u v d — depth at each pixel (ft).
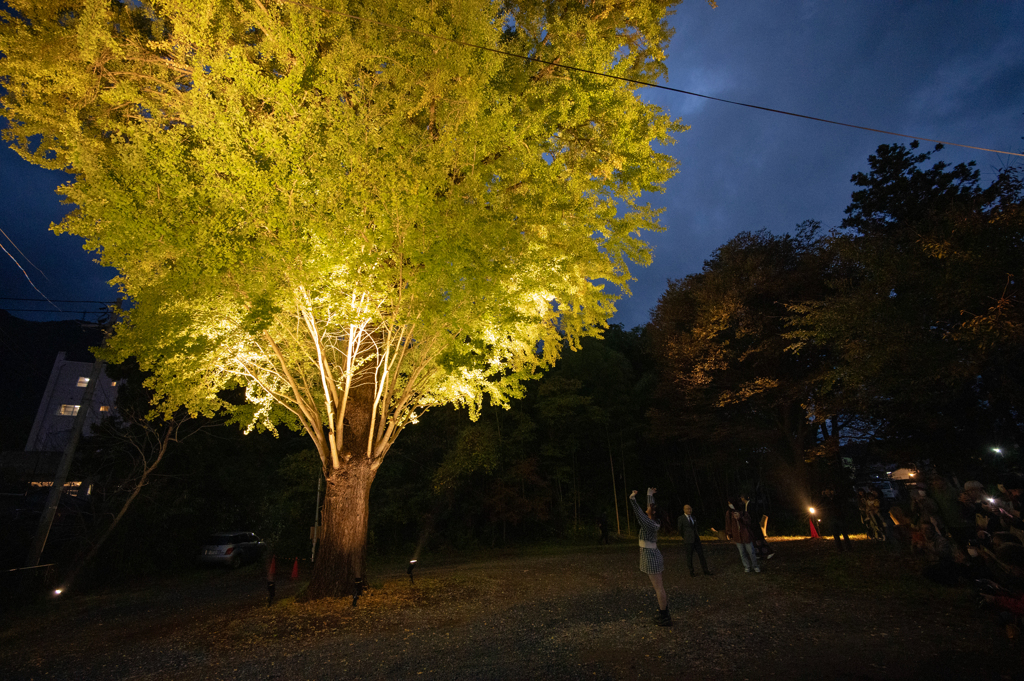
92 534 53.31
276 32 23.40
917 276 35.27
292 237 23.95
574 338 39.93
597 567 44.73
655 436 95.14
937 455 48.98
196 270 23.65
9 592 40.04
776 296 76.74
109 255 24.40
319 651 21.91
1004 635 17.42
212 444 71.72
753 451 96.89
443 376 35.42
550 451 90.99
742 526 35.04
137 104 26.00
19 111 23.73
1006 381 34.40
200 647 24.04
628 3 30.96
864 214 65.72
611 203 31.73
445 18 25.41
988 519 22.09
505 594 33.45
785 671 15.21
